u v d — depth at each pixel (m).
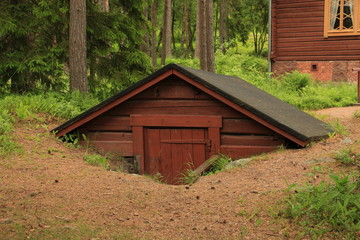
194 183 5.44
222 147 7.38
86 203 4.43
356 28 18.83
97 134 8.09
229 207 4.17
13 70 12.16
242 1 38.19
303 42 19.95
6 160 6.30
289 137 6.56
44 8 11.80
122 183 5.35
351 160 5.36
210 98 7.44
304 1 19.73
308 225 3.57
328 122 9.56
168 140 7.78
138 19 14.44
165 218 3.98
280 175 5.22
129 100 7.90
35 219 3.89
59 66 12.44
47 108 9.48
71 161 6.74
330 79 19.53
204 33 17.73
